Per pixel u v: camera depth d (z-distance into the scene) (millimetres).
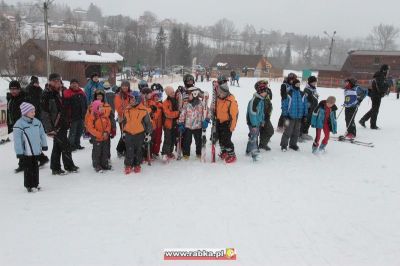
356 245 4945
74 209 5941
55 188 6855
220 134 8398
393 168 8211
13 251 4723
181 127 8305
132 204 6125
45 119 7277
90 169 7957
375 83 12133
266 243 4957
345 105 10758
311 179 7426
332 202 6324
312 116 9055
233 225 5438
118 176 7496
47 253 4680
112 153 9289
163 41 86625
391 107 19562
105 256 4617
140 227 5352
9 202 6215
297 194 6641
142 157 8281
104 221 5531
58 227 5348
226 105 8133
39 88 9000
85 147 9828
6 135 10602
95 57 36719
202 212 5844
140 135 7539
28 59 32312
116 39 85438
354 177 7598
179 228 5328
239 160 8602
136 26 97188
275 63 91500
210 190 6750
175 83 37344
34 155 6562
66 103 9023
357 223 5570
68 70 35781
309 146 10000
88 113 7648
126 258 4578
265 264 4477
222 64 70562
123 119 7621
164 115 8250
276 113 16953
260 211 5910
